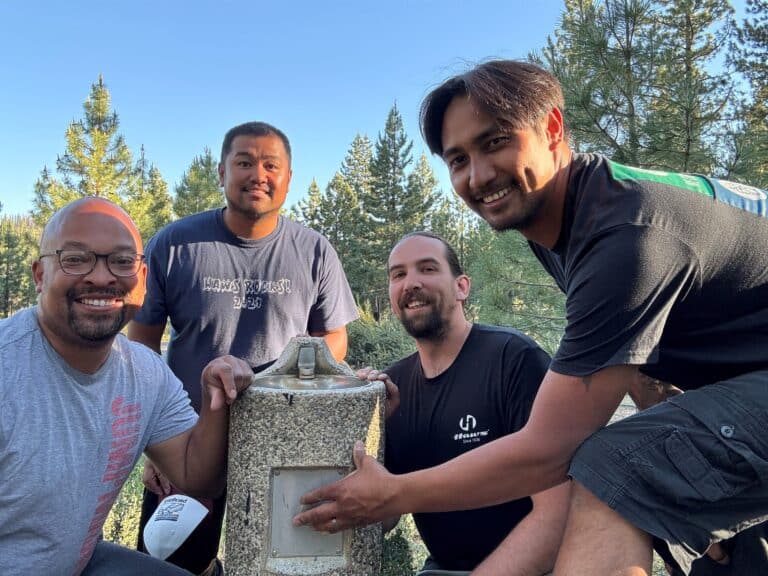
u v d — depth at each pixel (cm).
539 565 175
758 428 142
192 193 2708
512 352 206
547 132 158
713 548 209
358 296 2947
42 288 166
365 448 170
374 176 3089
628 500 142
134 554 204
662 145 575
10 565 165
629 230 139
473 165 158
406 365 229
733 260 149
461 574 202
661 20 643
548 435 147
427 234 229
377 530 177
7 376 161
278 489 168
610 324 139
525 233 174
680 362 164
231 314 279
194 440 188
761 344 155
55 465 165
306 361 187
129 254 168
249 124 278
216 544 265
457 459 155
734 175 554
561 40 663
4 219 3142
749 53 872
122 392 184
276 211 286
